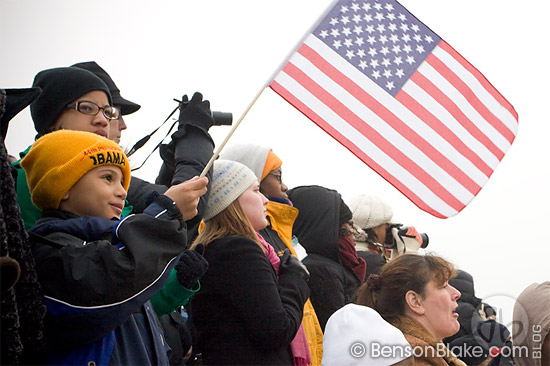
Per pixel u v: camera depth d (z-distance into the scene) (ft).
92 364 9.70
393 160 13.84
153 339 10.64
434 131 14.23
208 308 13.15
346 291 16.07
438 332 11.62
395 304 11.70
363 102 13.84
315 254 16.37
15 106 10.28
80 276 9.43
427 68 14.35
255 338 12.80
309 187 17.38
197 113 13.91
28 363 9.30
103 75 15.37
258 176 16.52
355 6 14.23
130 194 13.51
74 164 10.72
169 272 10.02
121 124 15.46
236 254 13.19
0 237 8.90
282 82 13.52
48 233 10.19
